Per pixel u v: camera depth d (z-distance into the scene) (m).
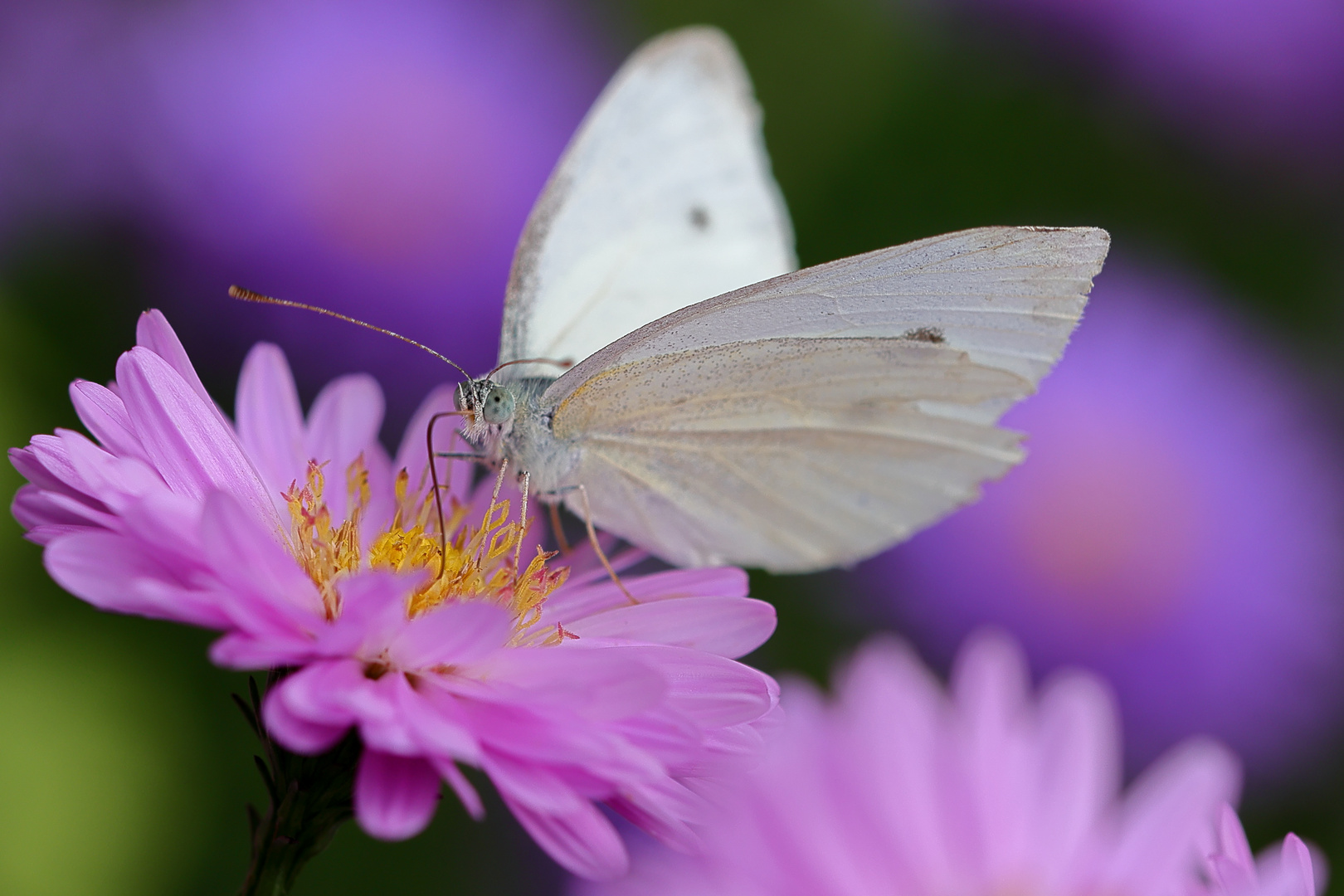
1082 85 0.27
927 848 0.22
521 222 0.25
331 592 0.22
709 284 0.24
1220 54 0.26
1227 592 0.26
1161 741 0.26
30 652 0.24
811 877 0.22
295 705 0.21
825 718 0.22
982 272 0.23
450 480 0.23
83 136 0.25
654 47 0.24
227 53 0.25
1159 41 0.26
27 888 0.24
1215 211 0.27
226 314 0.25
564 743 0.21
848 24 0.27
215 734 0.24
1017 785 0.22
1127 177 0.27
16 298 0.25
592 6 0.27
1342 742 0.26
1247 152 0.26
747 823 0.21
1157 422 0.26
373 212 0.25
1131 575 0.26
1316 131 0.26
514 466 0.23
